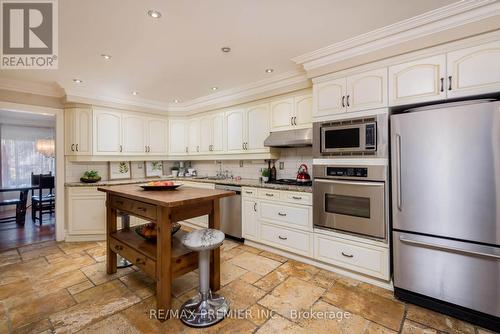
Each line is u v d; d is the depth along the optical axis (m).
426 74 2.00
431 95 1.98
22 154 6.03
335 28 2.07
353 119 2.37
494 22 1.72
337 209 2.52
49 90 3.57
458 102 1.86
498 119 1.67
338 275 2.54
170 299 1.91
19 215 4.56
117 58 2.62
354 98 2.37
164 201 1.79
